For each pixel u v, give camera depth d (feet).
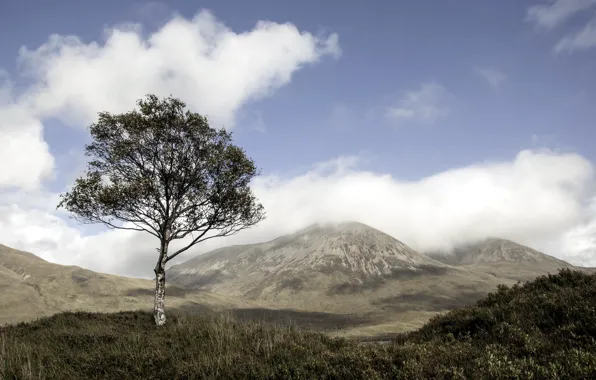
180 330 42.68
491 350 25.25
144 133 68.95
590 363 19.72
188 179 70.74
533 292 38.86
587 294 32.76
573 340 24.54
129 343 36.45
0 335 46.83
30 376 26.89
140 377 27.07
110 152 67.92
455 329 35.40
